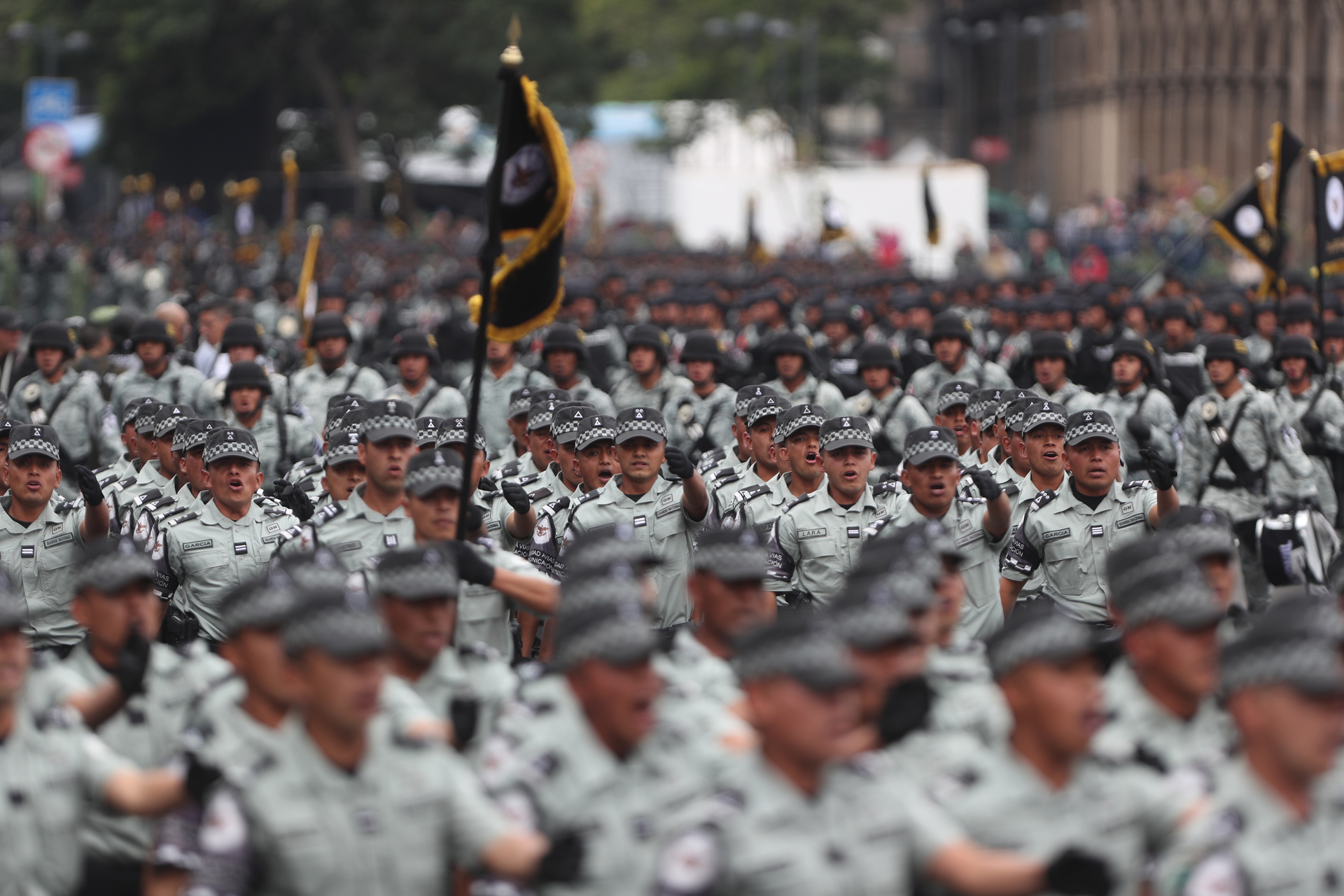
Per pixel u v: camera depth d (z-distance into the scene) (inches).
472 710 1054.4
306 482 1847.9
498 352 2608.3
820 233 7637.8
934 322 2805.1
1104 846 868.0
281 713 914.1
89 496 1609.3
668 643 1106.7
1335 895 804.6
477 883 901.8
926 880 859.4
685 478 1644.9
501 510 1761.8
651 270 5713.6
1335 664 783.7
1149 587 940.6
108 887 1125.1
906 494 1660.9
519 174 1368.1
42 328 2453.2
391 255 6914.4
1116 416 2406.5
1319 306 2534.5
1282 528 2064.5
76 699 1026.7
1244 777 815.1
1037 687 850.1
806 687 781.9
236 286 5211.6
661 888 797.9
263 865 842.2
